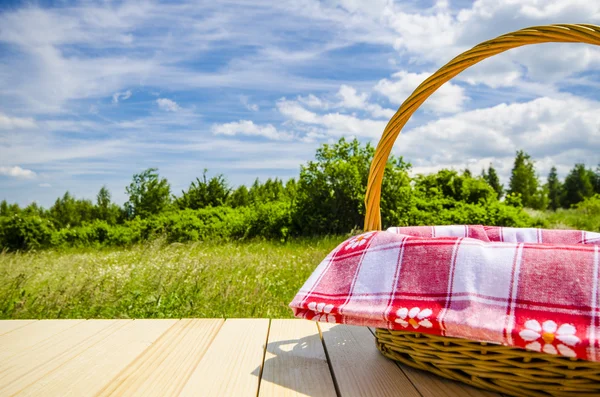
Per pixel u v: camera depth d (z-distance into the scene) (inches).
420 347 41.6
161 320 64.9
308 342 53.8
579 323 33.2
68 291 121.3
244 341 54.1
